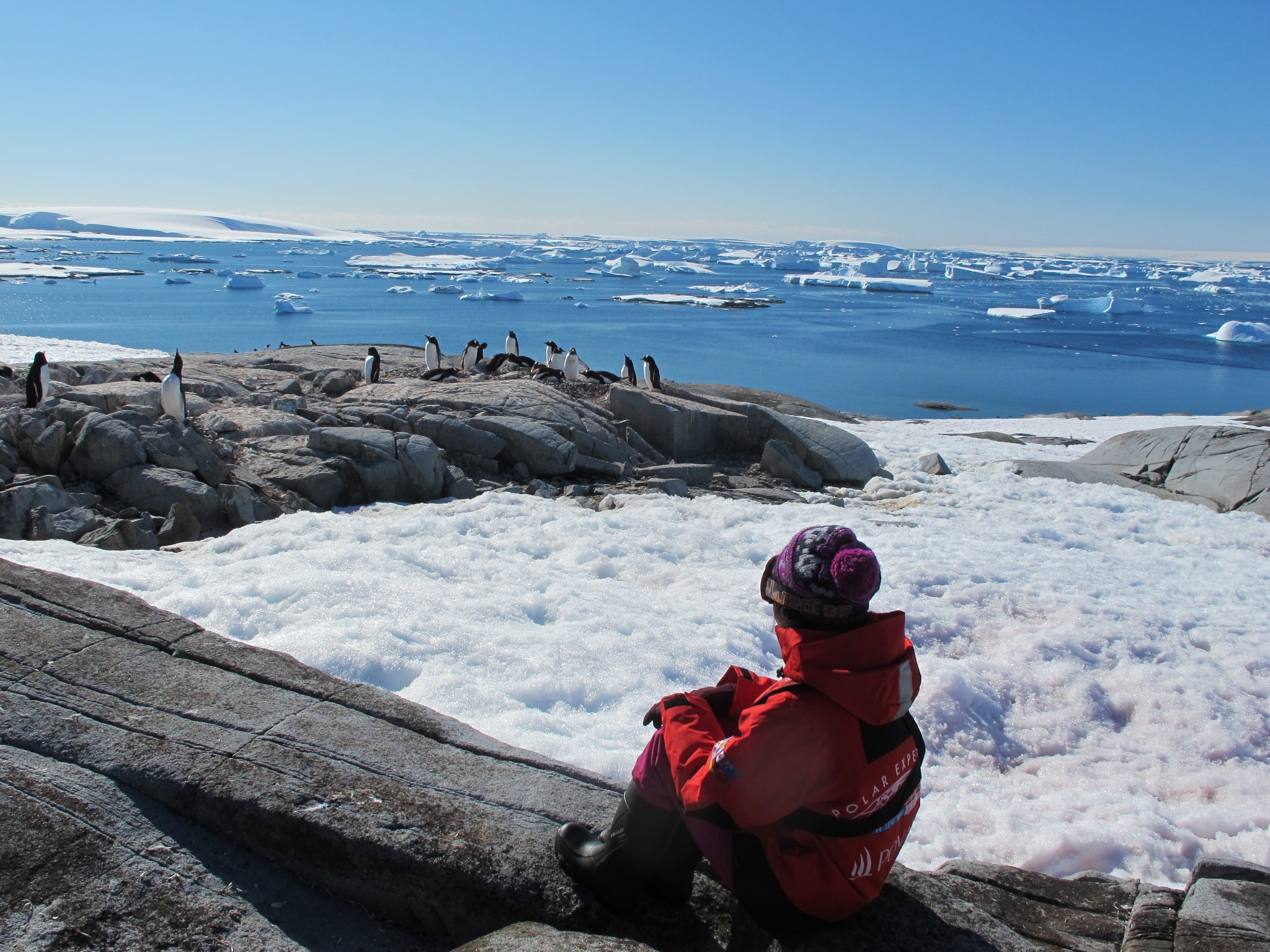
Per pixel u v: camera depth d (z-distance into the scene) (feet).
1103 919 9.36
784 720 6.17
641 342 269.44
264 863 8.38
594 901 7.63
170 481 27.68
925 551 26.78
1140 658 20.85
